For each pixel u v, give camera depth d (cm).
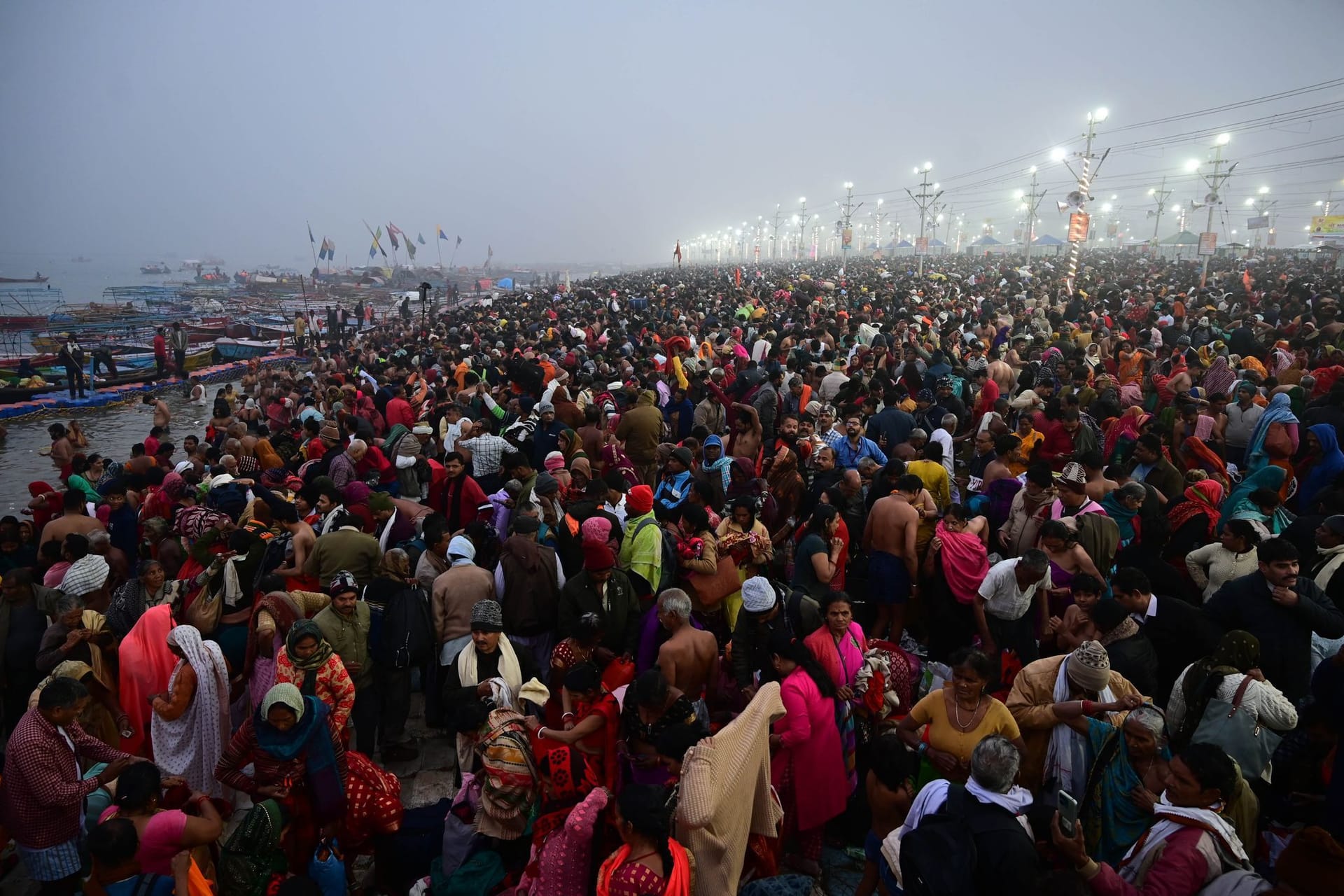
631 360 1564
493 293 8181
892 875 413
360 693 608
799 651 480
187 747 532
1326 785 457
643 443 1088
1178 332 1733
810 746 475
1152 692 479
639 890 353
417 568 693
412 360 2202
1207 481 731
